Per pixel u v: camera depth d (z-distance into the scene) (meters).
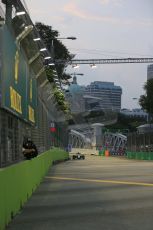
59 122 67.44
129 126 165.62
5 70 14.91
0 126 15.03
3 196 10.58
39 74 30.44
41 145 35.53
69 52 82.81
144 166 41.28
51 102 49.28
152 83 111.06
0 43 14.65
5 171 10.91
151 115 117.88
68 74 83.50
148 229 10.66
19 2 17.84
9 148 17.50
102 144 141.12
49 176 27.34
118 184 21.83
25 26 19.30
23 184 14.54
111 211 13.34
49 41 77.06
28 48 22.94
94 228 10.77
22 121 22.36
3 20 15.70
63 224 11.27
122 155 104.75
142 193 17.92
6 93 15.20
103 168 37.28
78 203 15.03
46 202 15.24
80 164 47.00
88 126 155.38
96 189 19.47
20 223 11.38
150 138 68.31
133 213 12.98
